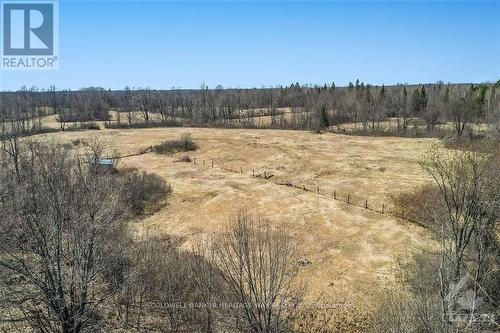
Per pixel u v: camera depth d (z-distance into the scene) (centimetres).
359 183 4469
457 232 2247
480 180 2367
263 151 6178
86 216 2028
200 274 1956
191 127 8950
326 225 3488
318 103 10812
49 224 1944
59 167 2662
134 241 2788
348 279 2711
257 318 1833
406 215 3628
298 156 5769
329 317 2319
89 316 1992
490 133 5659
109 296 2142
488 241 2544
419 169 4784
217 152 6262
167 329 2055
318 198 4100
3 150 4025
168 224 3719
